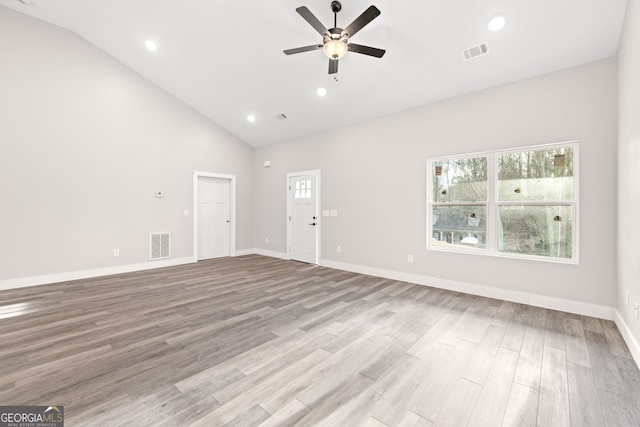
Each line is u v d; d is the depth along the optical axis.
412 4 2.67
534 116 3.15
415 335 2.46
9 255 3.75
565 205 3.03
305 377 1.85
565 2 2.37
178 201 5.41
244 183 6.59
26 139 3.85
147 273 4.69
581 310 2.90
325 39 2.73
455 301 3.33
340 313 2.96
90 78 4.37
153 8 3.49
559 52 2.81
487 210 3.51
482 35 2.80
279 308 3.10
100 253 4.50
